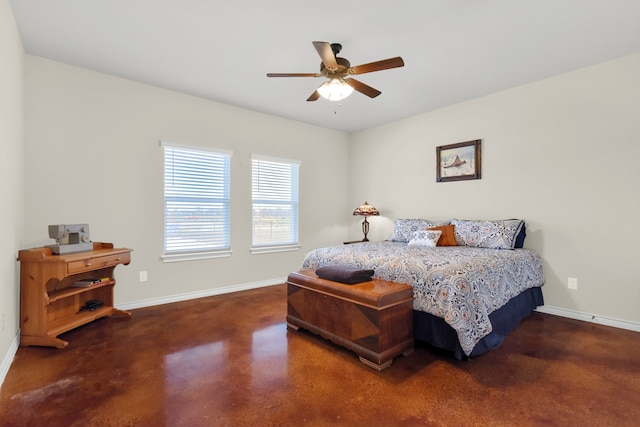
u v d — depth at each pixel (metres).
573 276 3.23
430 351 2.44
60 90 3.05
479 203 3.95
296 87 3.64
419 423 1.61
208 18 2.36
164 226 3.70
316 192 5.21
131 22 2.41
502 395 1.85
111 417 1.64
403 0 2.14
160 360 2.28
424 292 2.34
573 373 2.10
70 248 2.75
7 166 2.18
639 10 2.23
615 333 2.81
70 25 2.45
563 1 2.14
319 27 2.46
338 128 5.36
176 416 1.65
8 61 2.19
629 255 2.91
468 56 2.92
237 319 3.16
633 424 1.59
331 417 1.66
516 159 3.62
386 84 3.54
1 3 2.01
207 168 4.05
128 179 3.45
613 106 2.98
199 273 3.97
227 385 1.96
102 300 3.19
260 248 4.52
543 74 3.29
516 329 2.91
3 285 2.07
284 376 2.07
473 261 2.56
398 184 4.89
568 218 3.26
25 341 2.47
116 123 3.37
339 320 2.42
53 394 1.84
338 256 3.07
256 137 4.46
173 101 3.74
